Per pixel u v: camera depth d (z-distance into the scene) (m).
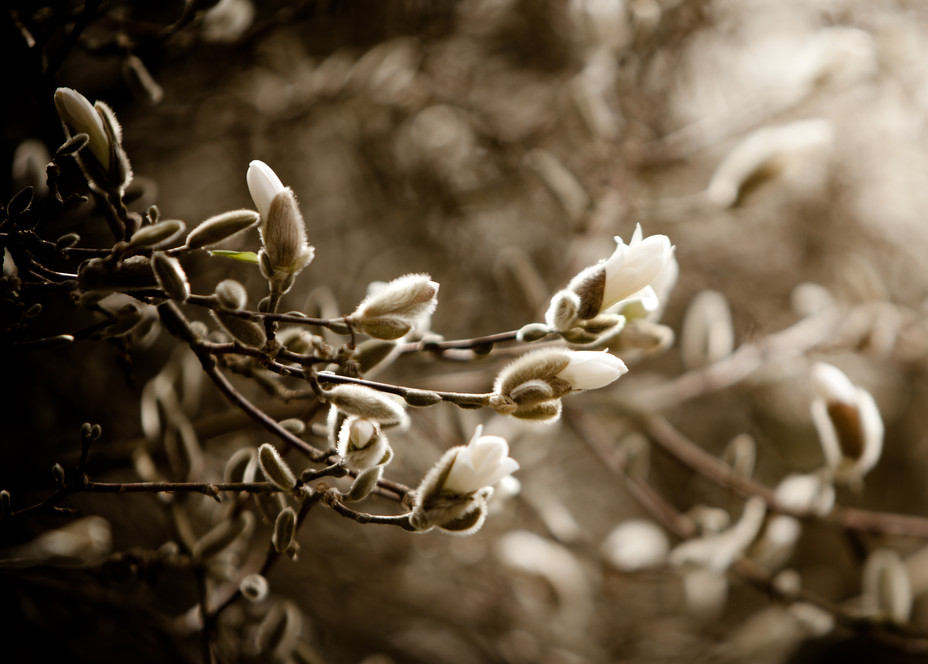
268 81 1.75
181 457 1.08
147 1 1.23
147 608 1.16
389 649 1.84
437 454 1.76
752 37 2.10
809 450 2.55
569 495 2.41
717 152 2.16
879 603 1.24
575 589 1.53
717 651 1.90
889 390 2.62
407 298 0.90
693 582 1.57
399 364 1.82
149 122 1.63
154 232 0.88
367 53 1.74
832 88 1.88
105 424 1.47
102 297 0.91
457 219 1.97
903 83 2.08
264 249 0.90
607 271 0.91
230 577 1.05
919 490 2.67
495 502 1.02
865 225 2.44
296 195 1.98
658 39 1.79
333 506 0.89
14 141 1.17
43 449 1.26
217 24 1.17
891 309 1.53
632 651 1.96
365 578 1.73
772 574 1.40
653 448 2.42
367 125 1.85
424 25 1.76
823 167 2.32
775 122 2.18
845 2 2.00
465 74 1.97
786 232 2.44
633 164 1.60
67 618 1.21
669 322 2.30
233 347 0.91
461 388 1.36
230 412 1.16
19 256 0.91
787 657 1.81
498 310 2.09
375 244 2.10
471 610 1.85
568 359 0.90
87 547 1.14
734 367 1.50
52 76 0.94
